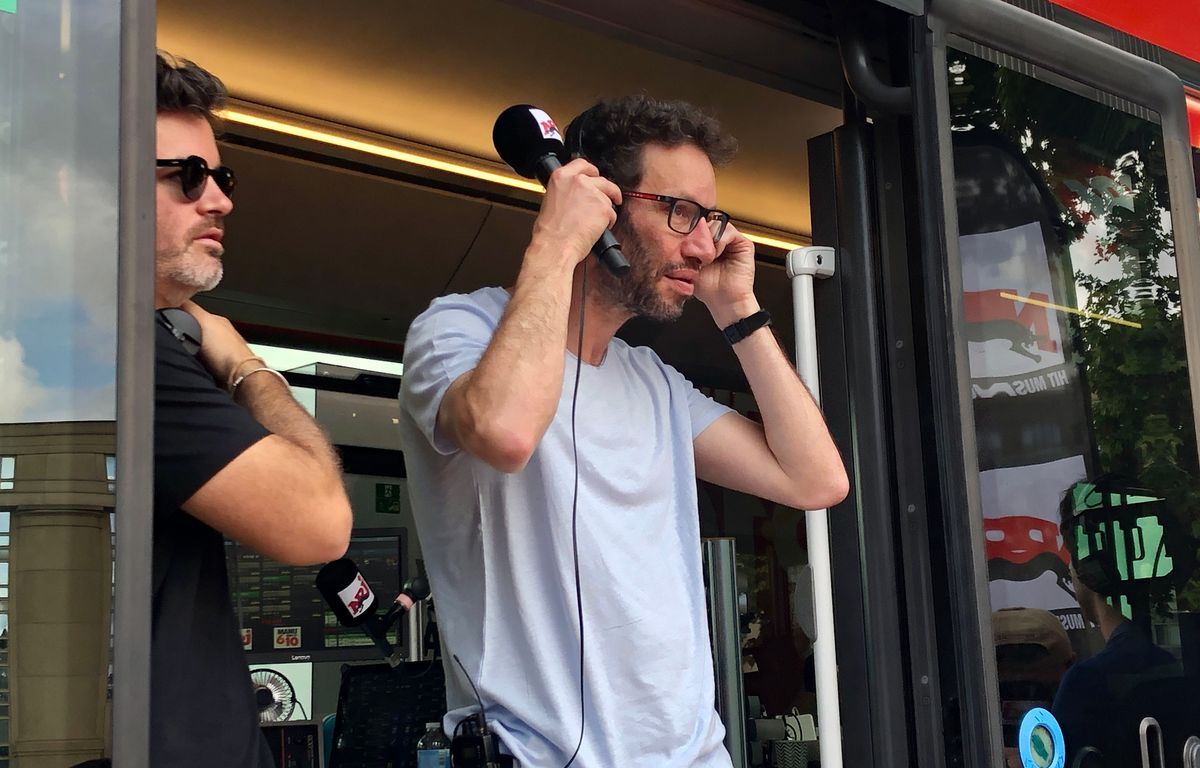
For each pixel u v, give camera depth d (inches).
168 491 53.4
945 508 78.2
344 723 103.9
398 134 132.1
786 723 138.6
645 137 74.2
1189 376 92.5
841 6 87.8
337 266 136.3
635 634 68.4
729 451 82.1
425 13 113.3
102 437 47.6
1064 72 89.7
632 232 73.7
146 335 48.8
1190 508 90.3
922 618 86.0
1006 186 84.8
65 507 46.9
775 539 162.4
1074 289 87.6
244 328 138.1
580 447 70.1
